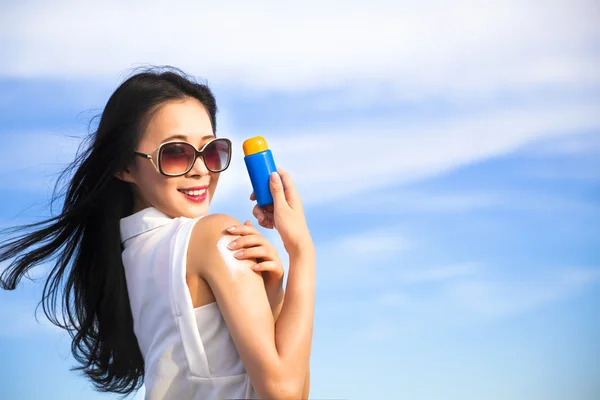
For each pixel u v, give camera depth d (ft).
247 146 6.47
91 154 6.76
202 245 5.98
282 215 6.19
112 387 7.10
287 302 5.96
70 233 7.00
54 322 7.22
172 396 6.01
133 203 6.92
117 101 6.66
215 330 5.97
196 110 6.67
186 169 6.46
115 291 6.60
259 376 5.64
